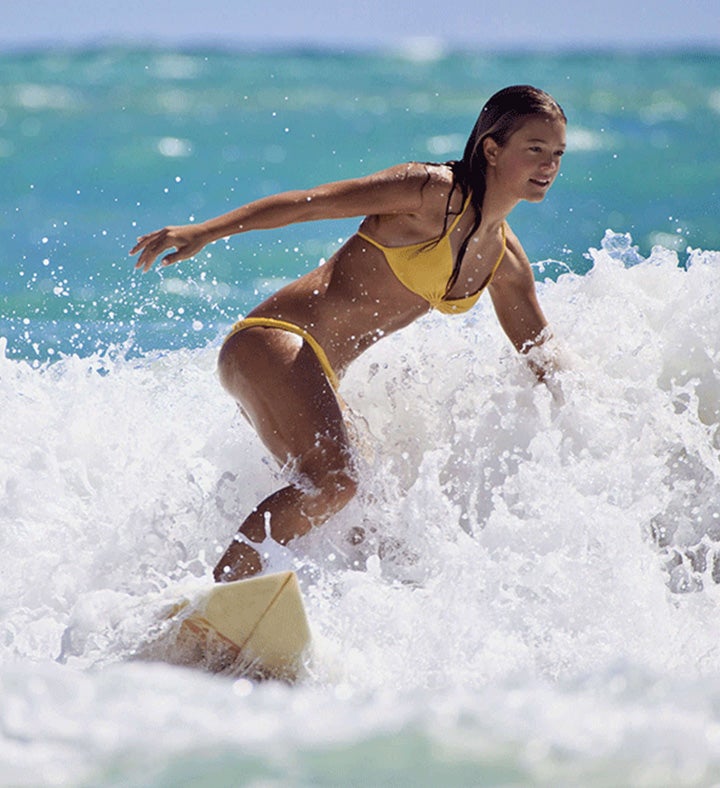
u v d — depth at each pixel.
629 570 14.67
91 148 72.31
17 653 13.37
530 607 14.07
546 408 16.98
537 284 19.44
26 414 17.52
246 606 12.52
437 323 18.64
